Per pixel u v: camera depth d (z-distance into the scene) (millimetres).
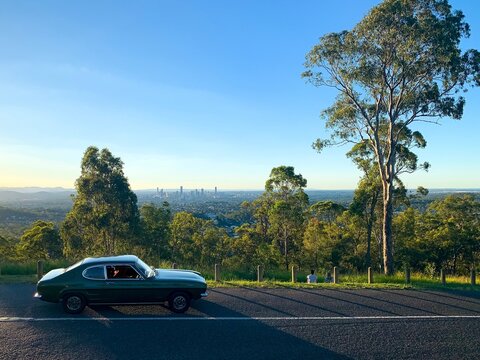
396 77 24344
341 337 9320
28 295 12469
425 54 22281
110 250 44250
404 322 10523
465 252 46812
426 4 21578
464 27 21828
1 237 63906
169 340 8922
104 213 40844
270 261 45344
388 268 26078
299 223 46438
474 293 14141
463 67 22297
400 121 28938
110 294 10555
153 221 54688
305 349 8562
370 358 8156
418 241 46188
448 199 52031
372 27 21969
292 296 13062
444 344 8977
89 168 42031
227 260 55312
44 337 8984
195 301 12172
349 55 23906
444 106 23094
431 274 23500
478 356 8328
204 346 8617
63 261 18344
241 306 11688
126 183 43156
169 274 11438
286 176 47812
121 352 8227
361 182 40531
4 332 9266
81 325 9797
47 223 59250
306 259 47281
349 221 47719
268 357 8102
